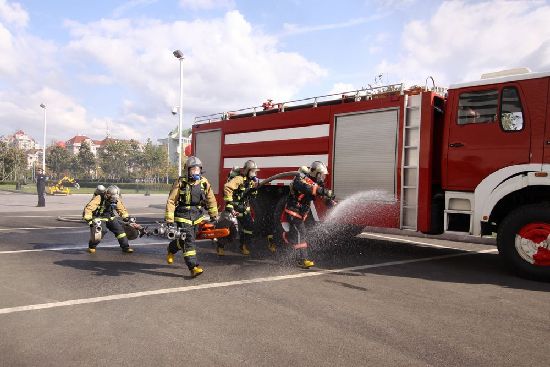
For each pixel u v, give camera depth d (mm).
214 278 5613
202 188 5816
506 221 5992
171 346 3305
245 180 7547
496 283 5566
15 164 67375
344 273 6031
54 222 12500
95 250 7637
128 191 45781
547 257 5613
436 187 6934
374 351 3248
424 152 6797
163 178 84062
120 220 7633
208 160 10977
